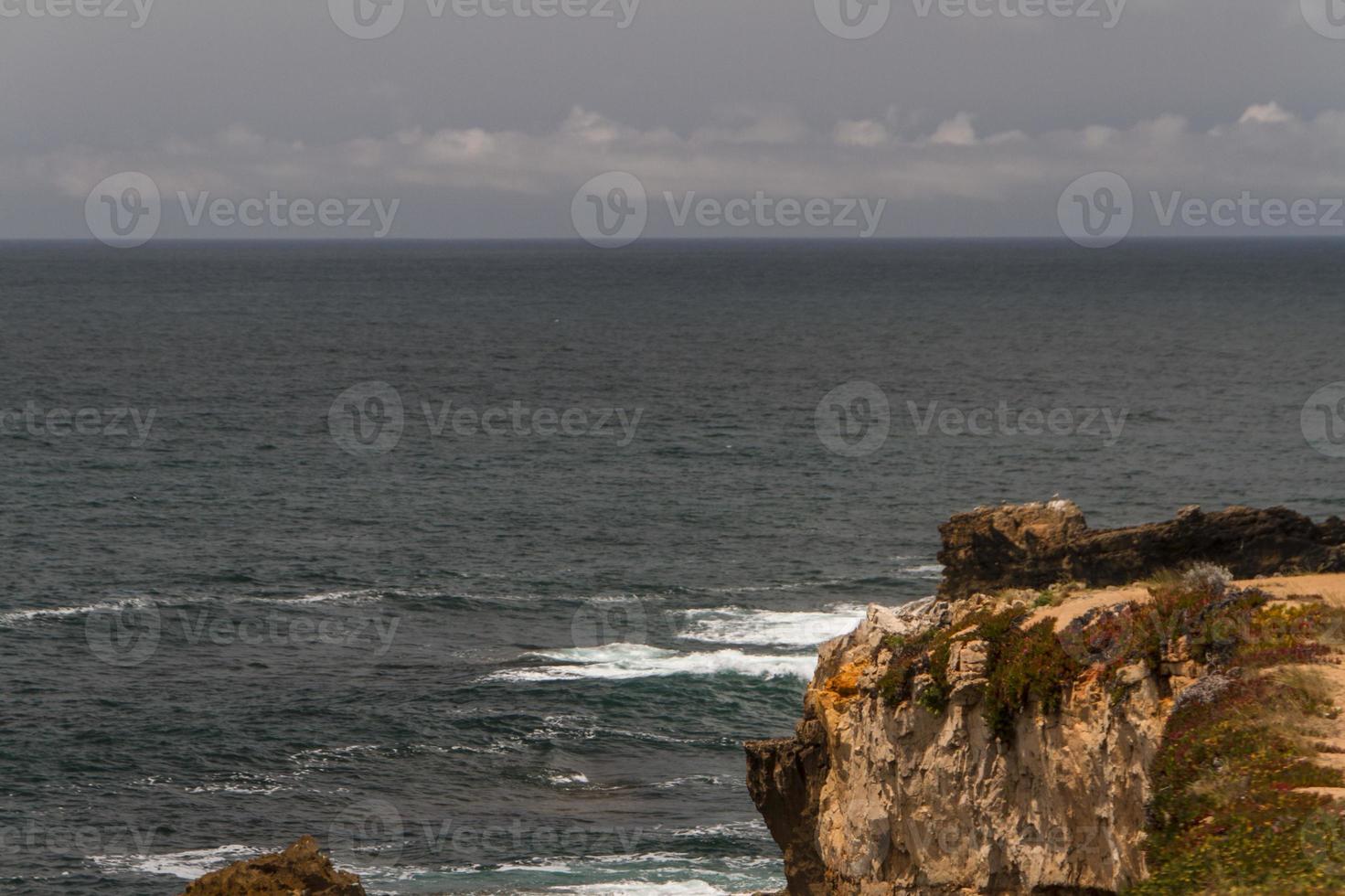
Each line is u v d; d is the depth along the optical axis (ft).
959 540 160.86
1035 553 154.40
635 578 351.67
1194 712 86.74
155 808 218.79
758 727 253.85
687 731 251.19
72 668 281.95
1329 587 101.71
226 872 150.82
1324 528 147.43
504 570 360.48
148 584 343.46
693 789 226.17
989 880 103.30
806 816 136.77
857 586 341.62
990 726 102.37
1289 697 84.23
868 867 114.42
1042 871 98.32
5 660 284.82
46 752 238.68
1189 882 73.10
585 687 272.10
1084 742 95.55
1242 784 78.74
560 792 225.97
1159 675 93.56
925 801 109.19
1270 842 72.54
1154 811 83.51
